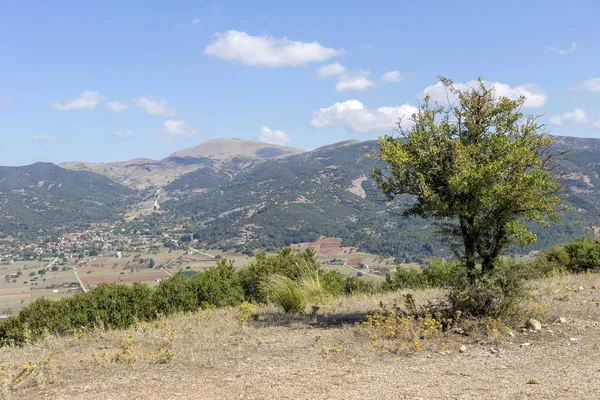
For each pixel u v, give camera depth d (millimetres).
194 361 6672
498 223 8539
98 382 5785
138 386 5555
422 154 8562
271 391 5258
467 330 7965
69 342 8695
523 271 8648
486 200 7844
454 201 8422
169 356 6766
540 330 8047
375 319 8773
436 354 6957
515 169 8109
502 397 5000
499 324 7957
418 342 7312
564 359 6527
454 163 8375
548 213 8438
